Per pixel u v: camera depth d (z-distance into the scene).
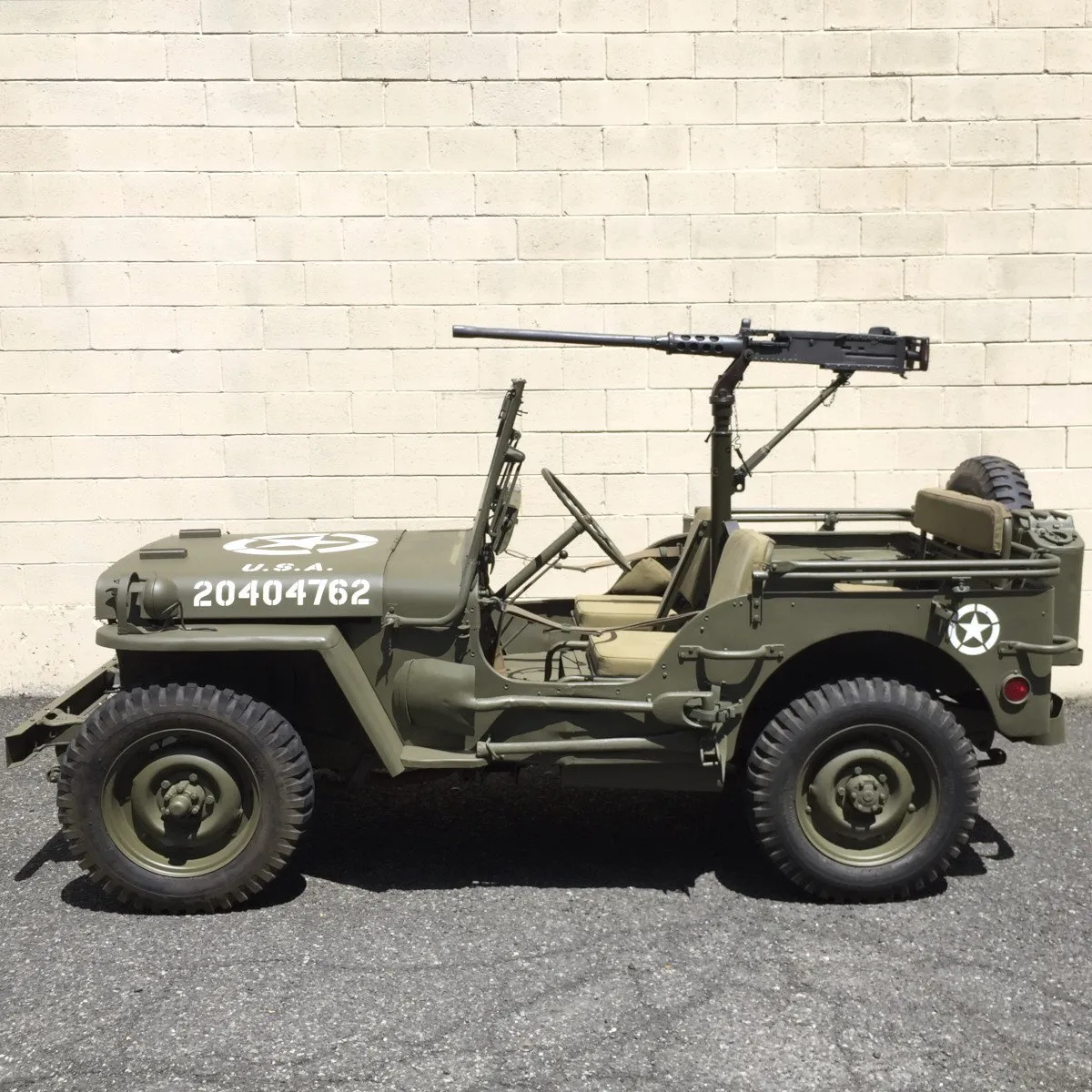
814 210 6.35
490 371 6.43
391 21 6.20
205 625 4.06
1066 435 6.49
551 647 4.49
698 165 6.31
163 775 3.94
